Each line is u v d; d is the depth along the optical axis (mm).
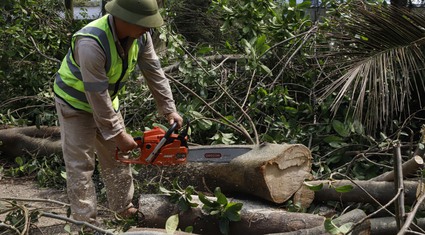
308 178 4070
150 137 3676
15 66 6742
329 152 4762
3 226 3256
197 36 9438
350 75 4887
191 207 3705
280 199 3887
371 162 4281
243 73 5895
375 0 5859
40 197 5043
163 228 3736
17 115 6684
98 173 5168
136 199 4355
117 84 3693
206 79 5566
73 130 3730
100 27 3451
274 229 3500
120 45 3516
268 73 5371
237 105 5168
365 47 5152
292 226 3453
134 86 5914
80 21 7332
